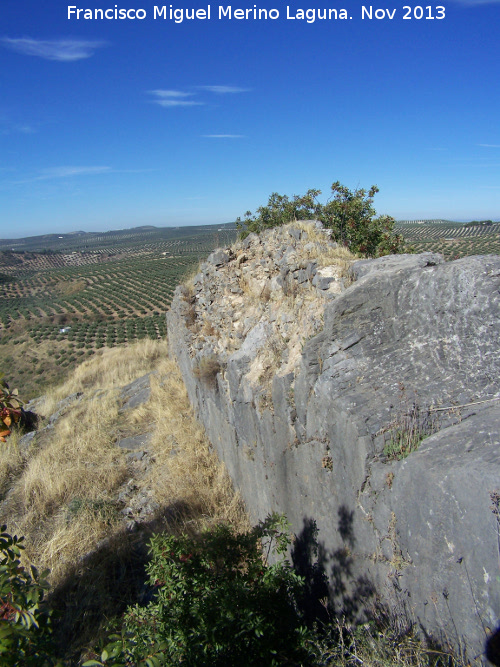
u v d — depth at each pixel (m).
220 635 2.82
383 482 2.58
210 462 6.74
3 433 3.15
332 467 3.20
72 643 3.92
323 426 3.30
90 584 4.58
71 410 10.64
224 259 7.79
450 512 2.10
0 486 7.18
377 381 3.07
